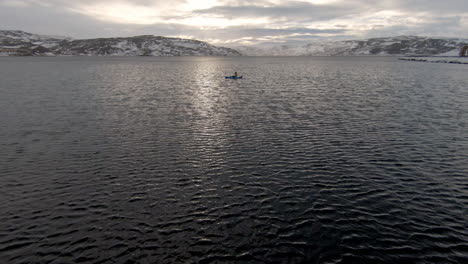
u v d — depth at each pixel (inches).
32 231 603.2
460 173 875.4
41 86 2743.6
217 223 634.8
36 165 920.3
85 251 548.1
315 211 681.6
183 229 614.2
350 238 589.6
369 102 1975.9
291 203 715.4
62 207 691.4
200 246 564.7
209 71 5364.2
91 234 595.8
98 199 729.0
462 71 4845.0
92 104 1872.5
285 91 2559.1
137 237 588.4
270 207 698.2
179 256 538.0
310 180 836.6
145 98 2142.0
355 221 644.7
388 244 572.7
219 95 2329.0
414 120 1477.6
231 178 848.3
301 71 5364.2
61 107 1760.6
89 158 981.8
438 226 625.9
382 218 655.1
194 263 521.3
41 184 800.3
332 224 633.6
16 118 1480.1
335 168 915.4
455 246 566.3
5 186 785.6
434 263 525.3
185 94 2368.4
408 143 1135.6
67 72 4554.6
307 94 2368.4
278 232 607.2
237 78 3823.8
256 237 591.8
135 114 1608.0
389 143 1136.8
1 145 1086.4
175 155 1018.1
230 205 706.2
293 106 1850.4
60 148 1067.9
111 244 567.2
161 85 3004.4
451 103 1915.6
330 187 794.8
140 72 4879.4
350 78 3811.5
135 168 910.4
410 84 3041.3
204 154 1028.5
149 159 981.8
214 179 841.5
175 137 1211.2
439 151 1049.5
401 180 834.8
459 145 1109.1
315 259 535.2
